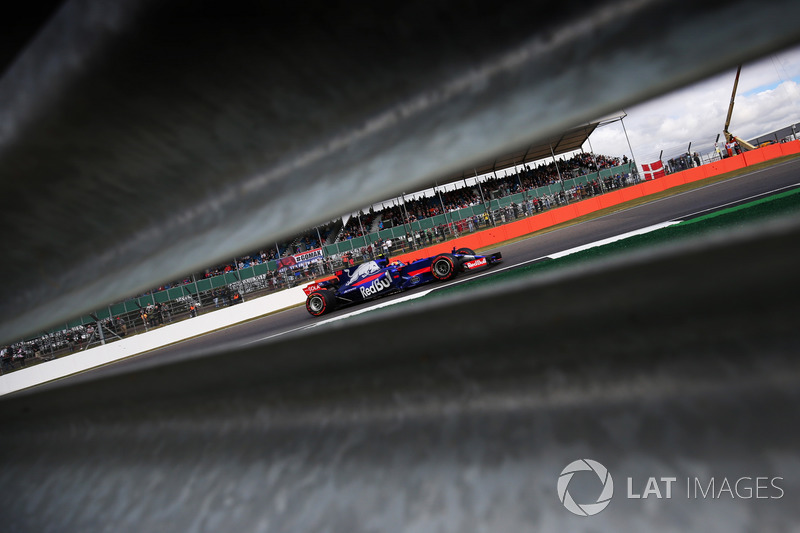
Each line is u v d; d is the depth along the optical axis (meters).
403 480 0.46
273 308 18.19
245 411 0.66
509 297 0.38
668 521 0.33
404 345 0.48
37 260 0.66
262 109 0.46
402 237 23.53
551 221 20.94
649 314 0.35
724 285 0.31
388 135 0.44
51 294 0.68
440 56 0.40
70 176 0.52
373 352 0.50
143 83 0.42
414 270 9.37
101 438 0.83
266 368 0.60
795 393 0.32
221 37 0.39
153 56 0.40
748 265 0.28
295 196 0.49
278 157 0.50
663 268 0.30
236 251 0.52
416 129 0.42
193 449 0.68
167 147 0.49
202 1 0.36
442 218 24.27
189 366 0.64
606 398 0.40
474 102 0.39
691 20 0.30
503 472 0.41
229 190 0.54
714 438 0.34
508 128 0.37
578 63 0.34
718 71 0.28
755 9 0.27
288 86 0.44
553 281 0.35
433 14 0.38
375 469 0.49
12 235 0.60
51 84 0.44
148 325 18.86
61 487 0.78
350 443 0.53
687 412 0.36
